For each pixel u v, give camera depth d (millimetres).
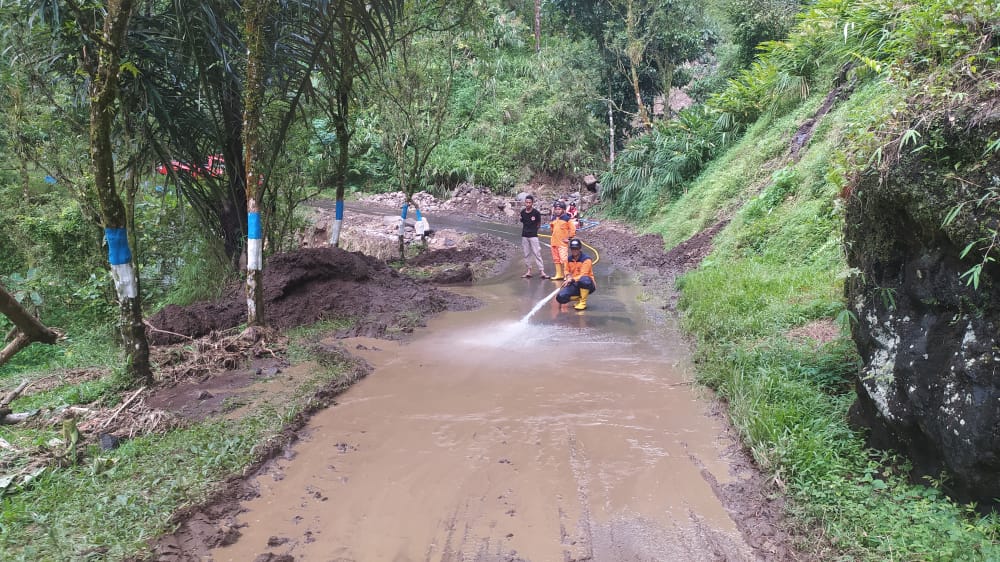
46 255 10273
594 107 23453
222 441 4801
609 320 8922
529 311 9570
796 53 14883
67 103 9117
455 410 5613
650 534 3684
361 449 4852
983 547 3076
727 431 5109
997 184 3193
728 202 14109
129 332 6141
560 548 3547
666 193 18297
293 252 9922
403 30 12148
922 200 3520
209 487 4145
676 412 5516
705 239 13375
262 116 9625
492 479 4352
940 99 3674
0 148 9609
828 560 3359
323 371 6609
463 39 13820
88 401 5863
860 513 3643
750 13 19328
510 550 3535
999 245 3096
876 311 4152
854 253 4426
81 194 8961
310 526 3799
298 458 4711
